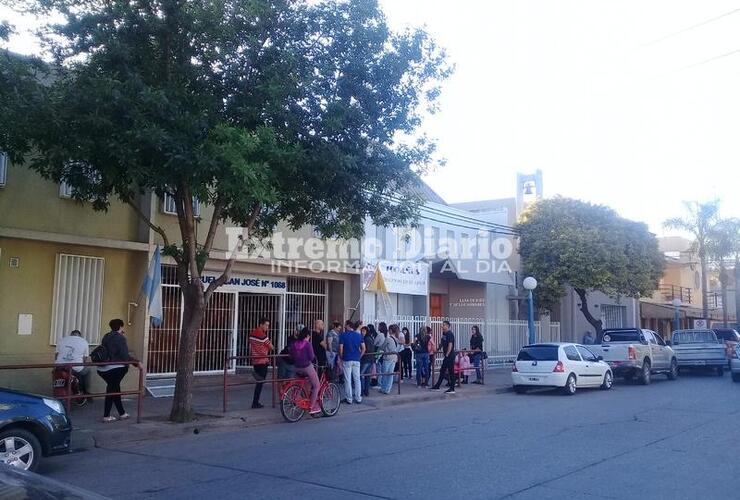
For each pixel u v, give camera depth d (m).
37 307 14.42
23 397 8.20
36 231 14.21
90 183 11.42
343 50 12.15
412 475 8.17
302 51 11.95
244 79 11.59
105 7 10.91
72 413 12.80
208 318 18.27
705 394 18.53
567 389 18.38
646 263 29.30
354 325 15.93
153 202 16.12
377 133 12.41
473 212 31.23
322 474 8.24
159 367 16.77
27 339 14.23
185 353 12.18
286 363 14.73
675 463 8.91
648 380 22.38
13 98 9.84
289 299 20.34
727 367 29.31
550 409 14.95
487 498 7.11
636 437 10.99
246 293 19.39
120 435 10.66
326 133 11.76
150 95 9.96
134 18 10.86
